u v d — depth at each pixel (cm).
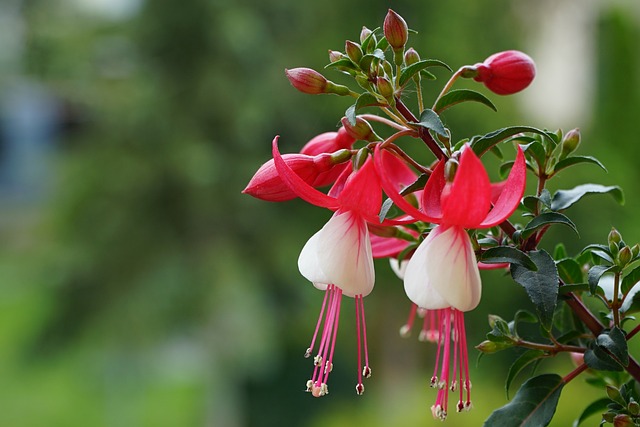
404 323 1105
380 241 189
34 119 1320
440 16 936
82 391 1332
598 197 856
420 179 158
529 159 193
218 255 1046
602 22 947
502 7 997
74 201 1060
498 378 920
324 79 170
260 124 1034
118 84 1086
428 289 145
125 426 1193
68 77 1104
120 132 1053
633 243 794
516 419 172
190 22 1009
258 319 1068
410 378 1115
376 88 167
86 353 1112
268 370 1163
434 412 154
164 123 1034
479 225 141
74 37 1088
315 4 1014
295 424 1171
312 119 1027
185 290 1050
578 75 1090
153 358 1177
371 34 169
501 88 191
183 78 1028
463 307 142
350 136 173
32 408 1326
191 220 1053
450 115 910
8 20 1115
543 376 174
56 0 1095
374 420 1059
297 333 1168
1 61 1163
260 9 1036
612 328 167
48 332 1070
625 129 891
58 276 1055
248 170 1045
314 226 1071
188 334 1177
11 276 1531
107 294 1055
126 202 1048
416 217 141
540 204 181
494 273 905
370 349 1132
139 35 1030
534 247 166
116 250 1050
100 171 1051
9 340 1484
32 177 1398
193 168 1022
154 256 1053
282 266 1065
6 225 1494
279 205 1070
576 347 173
